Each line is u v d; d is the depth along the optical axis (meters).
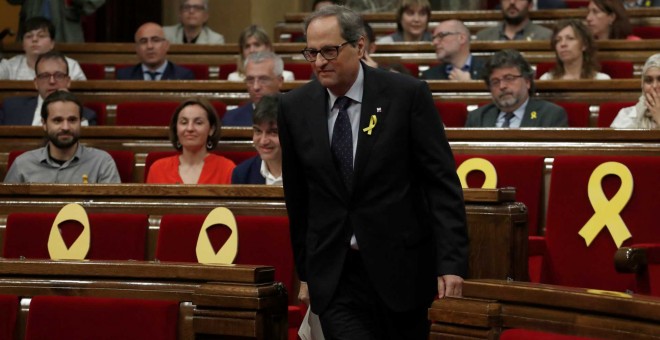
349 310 4.19
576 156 5.58
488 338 3.54
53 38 10.47
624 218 5.39
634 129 5.94
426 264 4.19
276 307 4.08
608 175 5.48
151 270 4.26
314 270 4.20
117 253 5.39
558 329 3.41
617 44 9.84
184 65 10.90
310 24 4.09
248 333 3.99
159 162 6.87
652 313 3.14
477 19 12.18
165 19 14.95
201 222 5.23
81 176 7.09
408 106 4.11
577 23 8.77
